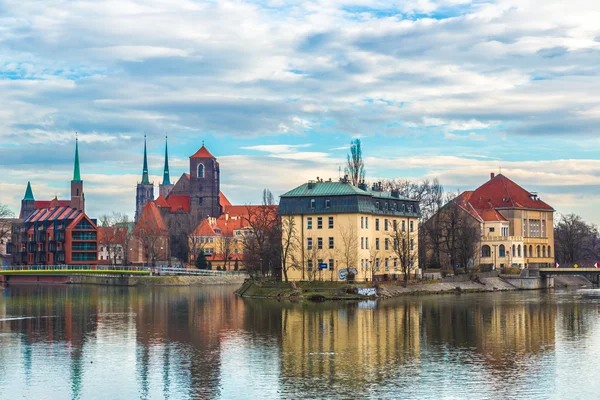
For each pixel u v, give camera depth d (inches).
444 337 4414.4
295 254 7687.0
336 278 7529.5
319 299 6860.2
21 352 3998.5
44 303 6968.5
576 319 5270.7
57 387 3260.3
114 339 4411.9
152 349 4057.6
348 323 5022.1
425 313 5639.8
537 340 4308.6
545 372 3452.3
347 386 3213.6
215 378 3378.4
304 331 4660.4
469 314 5575.8
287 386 3223.4
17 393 3171.8
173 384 3284.9
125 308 6318.9
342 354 3880.4
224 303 6707.7
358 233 7509.8
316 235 7623.0
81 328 4909.0
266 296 7263.8
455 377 3358.8
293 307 6161.4
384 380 3312.0
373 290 7086.6
